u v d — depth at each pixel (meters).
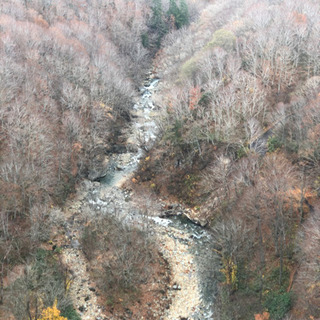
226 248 46.47
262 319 38.50
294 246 43.50
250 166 52.56
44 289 40.22
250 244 46.53
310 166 49.28
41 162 54.88
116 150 74.06
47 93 67.75
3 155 54.19
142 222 54.06
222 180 56.28
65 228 53.12
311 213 43.66
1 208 48.12
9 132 54.66
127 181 66.44
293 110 56.88
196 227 56.34
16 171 50.03
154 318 42.38
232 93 62.97
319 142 48.31
